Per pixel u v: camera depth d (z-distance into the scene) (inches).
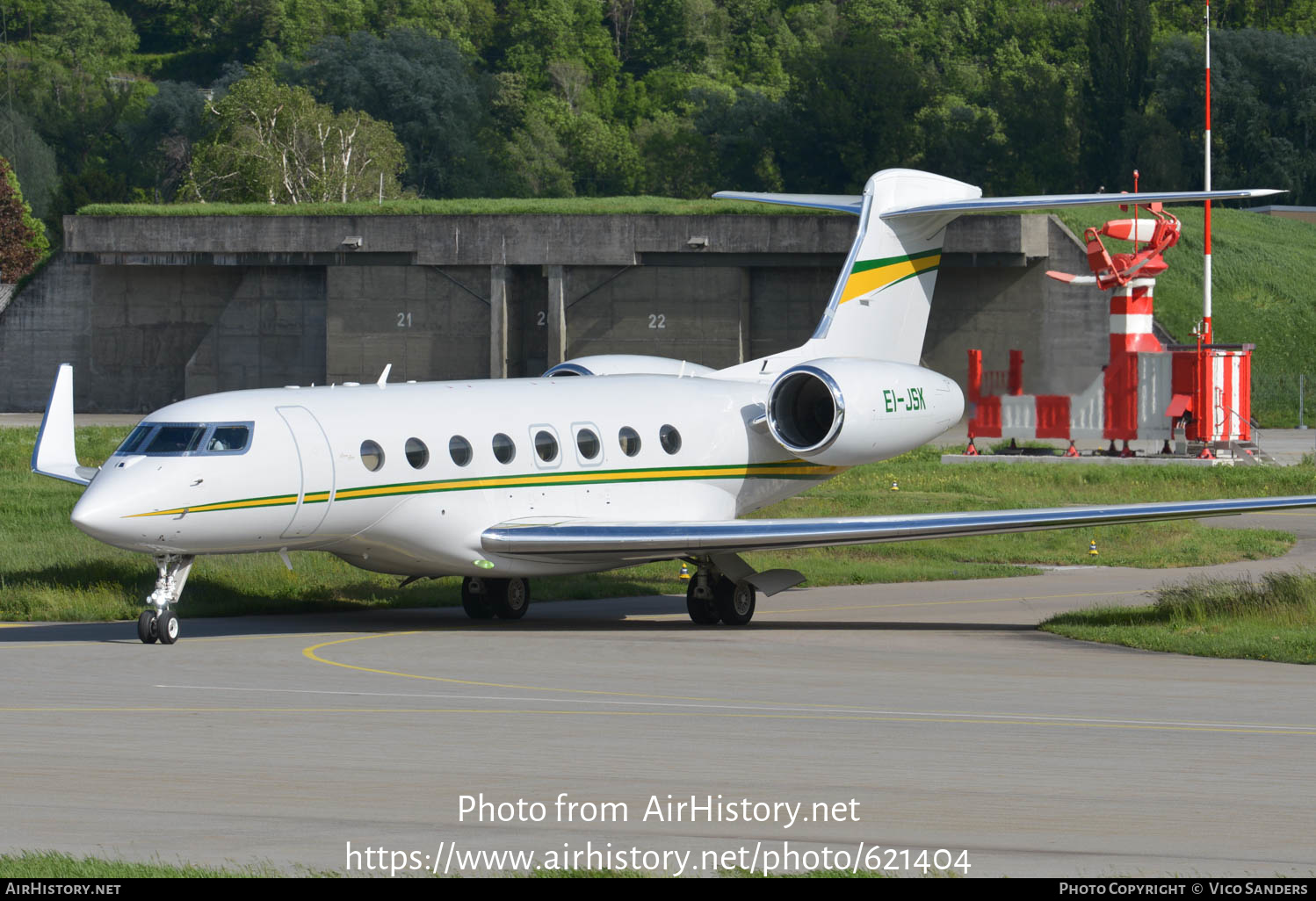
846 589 3865.7
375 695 2208.4
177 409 2819.9
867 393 3403.1
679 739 1860.2
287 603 3432.6
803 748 1806.1
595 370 3703.3
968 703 2143.2
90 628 3068.4
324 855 1348.4
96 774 1668.3
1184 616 3070.9
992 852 1358.3
